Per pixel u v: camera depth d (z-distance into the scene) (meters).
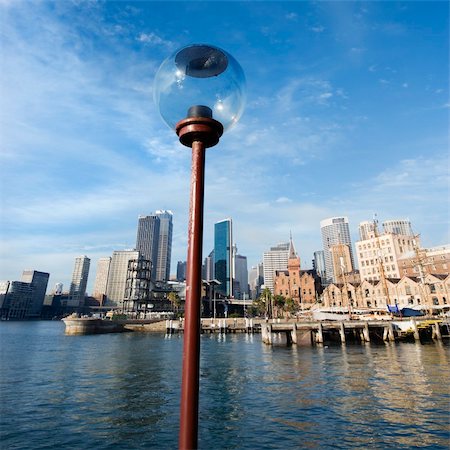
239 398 19.17
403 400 17.75
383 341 52.50
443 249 102.69
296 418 15.42
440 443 12.18
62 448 12.61
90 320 84.00
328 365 30.14
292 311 101.31
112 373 28.39
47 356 40.50
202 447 12.44
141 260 127.56
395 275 112.31
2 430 14.42
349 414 15.76
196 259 2.64
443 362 30.28
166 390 21.69
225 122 3.12
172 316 108.31
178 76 3.00
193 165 2.95
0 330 116.44
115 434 13.90
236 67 3.19
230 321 84.12
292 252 139.00
